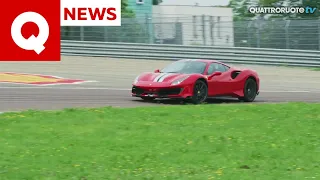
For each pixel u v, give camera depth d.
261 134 18.02
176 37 63.72
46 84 37.00
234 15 76.94
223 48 59.16
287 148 16.00
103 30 65.81
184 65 29.33
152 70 52.19
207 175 12.62
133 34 65.06
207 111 23.06
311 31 58.56
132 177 12.27
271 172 13.13
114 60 60.50
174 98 27.34
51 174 12.33
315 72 54.81
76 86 36.66
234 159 14.55
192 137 17.14
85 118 20.17
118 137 16.83
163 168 13.27
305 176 12.75
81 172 12.58
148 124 19.34
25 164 13.21
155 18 64.44
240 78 30.38
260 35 60.78
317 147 16.25
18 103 26.34
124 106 26.00
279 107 25.08
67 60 58.81
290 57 58.22
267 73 53.19
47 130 17.52
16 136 16.41
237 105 25.69
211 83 28.55
